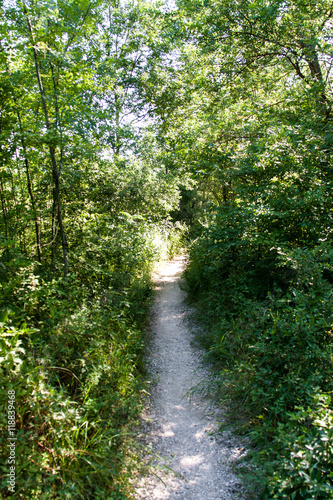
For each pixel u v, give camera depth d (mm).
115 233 7441
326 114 6352
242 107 7402
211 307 5938
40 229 5594
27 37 4359
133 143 13633
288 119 6770
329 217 4598
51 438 2465
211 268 6398
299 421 2535
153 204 13016
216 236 6055
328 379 2795
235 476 2711
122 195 10430
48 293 3635
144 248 8641
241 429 3168
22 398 2473
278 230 5031
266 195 5160
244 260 5699
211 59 9031
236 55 8859
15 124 4285
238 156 6102
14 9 4449
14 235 4965
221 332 4746
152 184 12352
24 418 2488
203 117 7449
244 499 2486
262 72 9086
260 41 8133
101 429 2898
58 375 3234
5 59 4250
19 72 4258
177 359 4930
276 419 2934
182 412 3699
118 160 10000
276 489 2266
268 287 5020
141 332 5328
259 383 3213
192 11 8984
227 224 5996
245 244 5480
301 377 2979
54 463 2342
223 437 3197
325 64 8180
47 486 2146
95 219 6348
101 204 9102
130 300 5770
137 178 11719
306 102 6859
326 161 5117
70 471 2336
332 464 2000
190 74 11109
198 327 5867
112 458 2719
